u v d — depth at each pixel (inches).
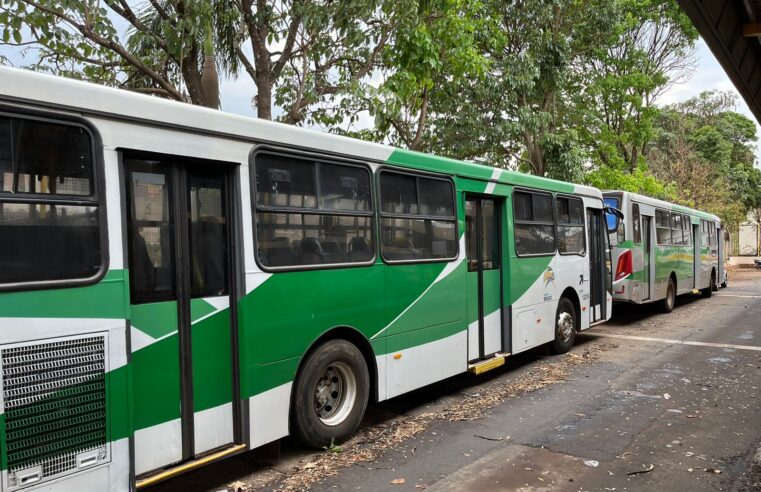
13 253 123.1
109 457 136.7
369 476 181.0
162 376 153.6
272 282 179.6
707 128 1471.5
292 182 189.6
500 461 191.9
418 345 241.8
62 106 132.6
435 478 178.7
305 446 203.9
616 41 773.9
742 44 233.8
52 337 127.7
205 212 166.9
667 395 273.0
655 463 189.2
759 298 737.0
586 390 283.0
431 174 253.0
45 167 129.5
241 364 171.3
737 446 204.5
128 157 148.5
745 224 1817.2
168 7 325.4
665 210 567.8
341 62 392.5
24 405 122.6
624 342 416.8
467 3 446.3
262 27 336.8
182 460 157.4
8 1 256.1
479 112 604.4
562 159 635.5
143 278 150.6
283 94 395.2
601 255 423.2
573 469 184.5
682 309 620.1
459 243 268.5
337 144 205.6
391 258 229.0
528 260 321.7
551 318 349.1
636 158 1013.2
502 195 301.1
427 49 366.9
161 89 314.8
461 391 283.6
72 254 132.7
